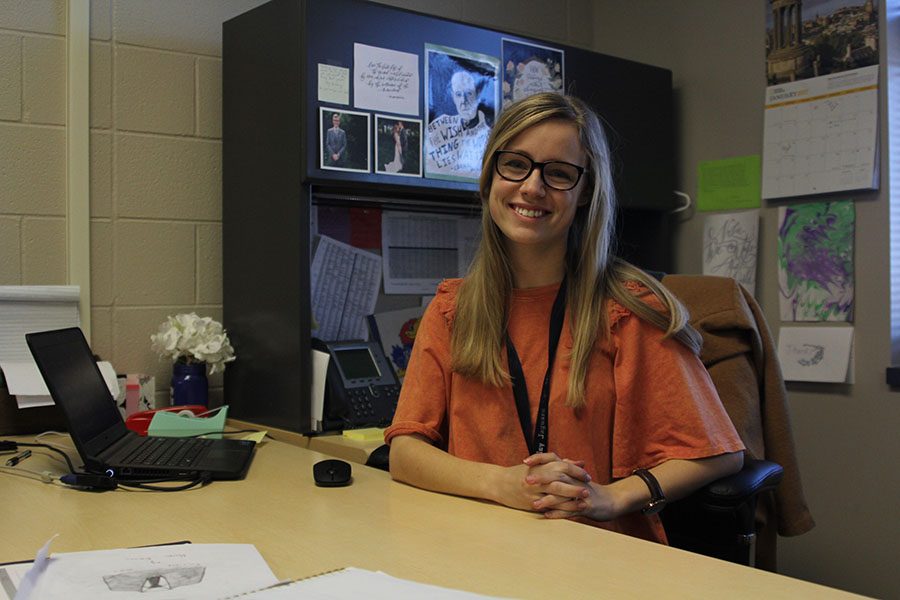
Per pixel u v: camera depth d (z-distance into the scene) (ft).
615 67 8.36
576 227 4.66
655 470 4.18
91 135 6.80
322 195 7.12
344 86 6.43
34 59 6.59
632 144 8.48
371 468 4.83
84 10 6.72
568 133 4.44
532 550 3.14
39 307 6.45
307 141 6.23
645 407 4.37
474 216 8.43
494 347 4.48
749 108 8.52
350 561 3.01
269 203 6.64
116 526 3.51
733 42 8.66
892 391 7.38
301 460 5.02
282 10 6.48
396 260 7.89
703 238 8.92
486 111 7.29
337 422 6.46
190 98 7.29
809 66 7.95
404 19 6.79
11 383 5.84
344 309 7.54
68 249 6.69
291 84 6.37
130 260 7.00
